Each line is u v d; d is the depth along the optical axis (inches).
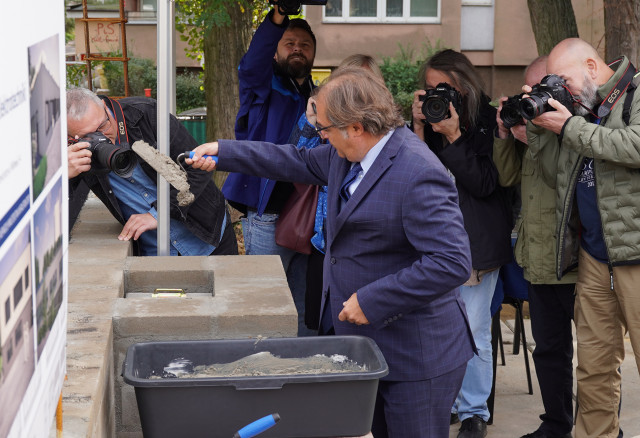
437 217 84.7
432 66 137.8
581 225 127.5
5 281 33.4
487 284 141.2
